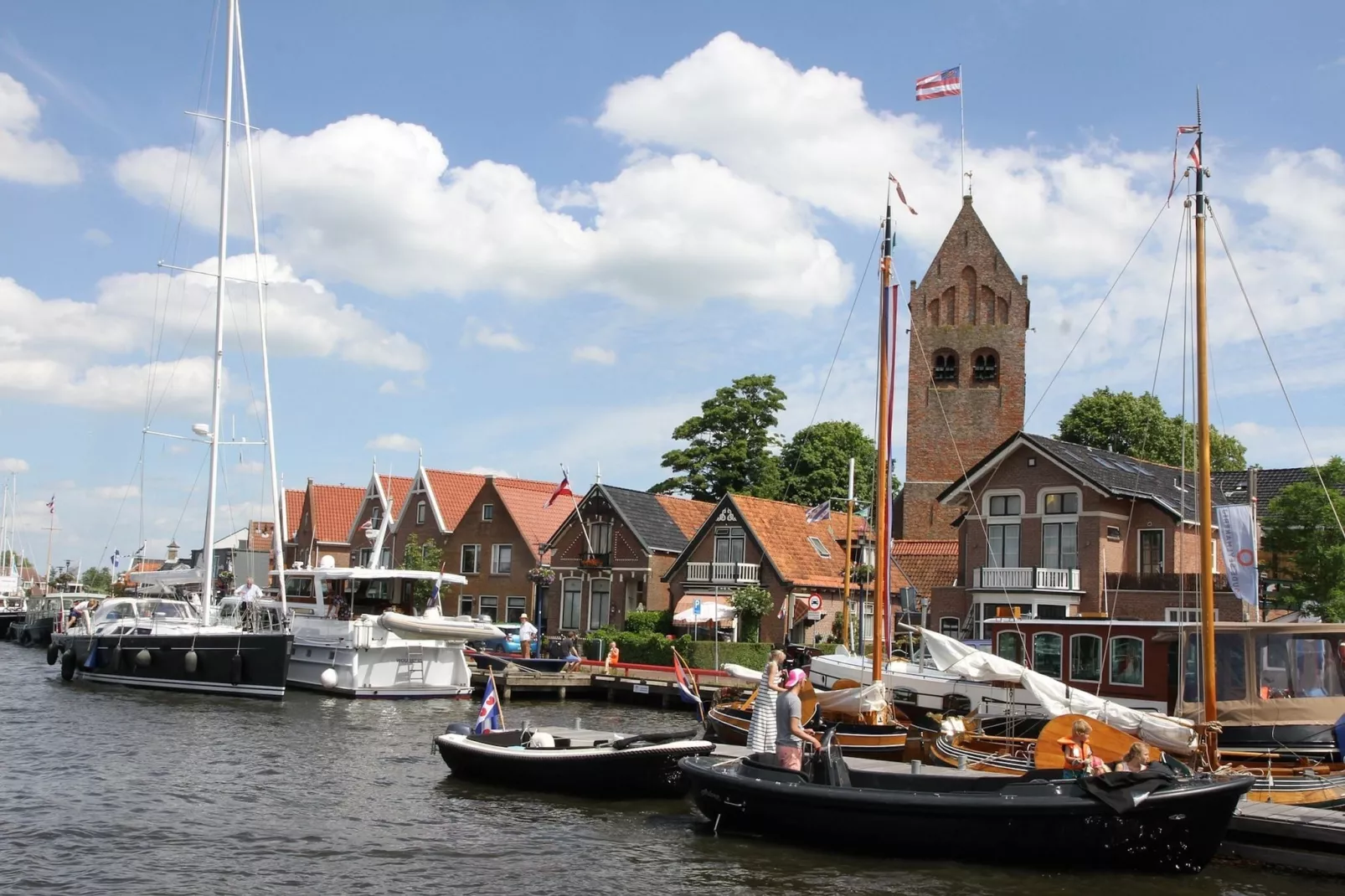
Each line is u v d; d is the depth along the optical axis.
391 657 36.34
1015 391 60.66
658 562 52.84
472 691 38.72
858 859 16.56
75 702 32.16
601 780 20.38
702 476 68.00
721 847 17.16
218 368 37.31
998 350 61.12
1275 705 20.02
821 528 52.84
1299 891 15.50
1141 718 19.45
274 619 40.50
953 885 15.45
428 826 18.17
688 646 44.97
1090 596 39.75
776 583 47.81
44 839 16.56
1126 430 65.12
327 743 26.16
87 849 16.14
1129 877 15.95
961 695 26.38
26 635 62.44
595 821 18.80
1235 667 20.39
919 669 28.09
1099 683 24.69
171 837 16.89
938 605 43.66
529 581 57.25
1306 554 35.62
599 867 16.06
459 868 15.89
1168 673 23.73
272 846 16.64
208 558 36.69
